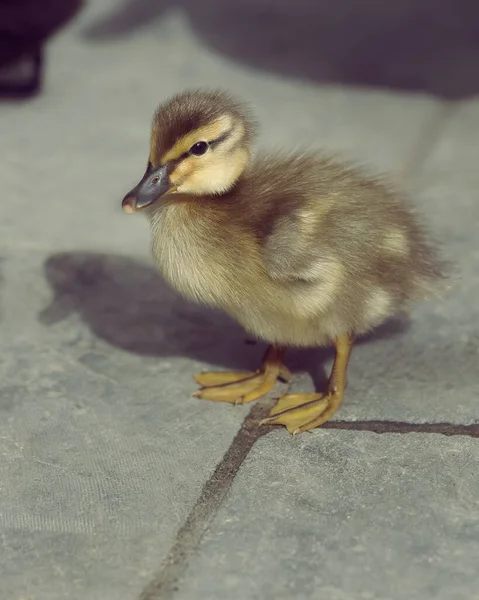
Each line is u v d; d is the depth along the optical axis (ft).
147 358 1.98
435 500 1.73
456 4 3.54
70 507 1.73
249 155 1.90
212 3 3.51
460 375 1.93
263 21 3.35
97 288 2.14
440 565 1.65
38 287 2.13
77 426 1.85
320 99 2.77
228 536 1.69
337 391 1.87
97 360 1.97
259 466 1.78
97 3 3.47
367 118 2.68
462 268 2.15
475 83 2.84
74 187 2.42
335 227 1.82
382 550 1.67
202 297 1.87
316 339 1.87
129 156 2.52
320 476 1.76
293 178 1.88
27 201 2.37
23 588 1.63
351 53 3.07
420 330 2.02
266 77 2.89
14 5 2.62
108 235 2.28
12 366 1.95
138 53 3.06
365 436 1.82
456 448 1.80
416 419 1.85
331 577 1.64
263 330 1.87
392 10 3.49
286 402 1.88
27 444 1.82
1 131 2.61
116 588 1.63
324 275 1.80
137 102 2.74
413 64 2.98
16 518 1.71
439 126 2.65
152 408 1.88
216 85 2.82
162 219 1.87
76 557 1.66
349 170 1.94
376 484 1.75
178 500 1.74
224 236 1.83
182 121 1.85
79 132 2.61
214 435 1.84
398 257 1.86
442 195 2.37
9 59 2.70
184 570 1.65
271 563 1.65
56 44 3.11
